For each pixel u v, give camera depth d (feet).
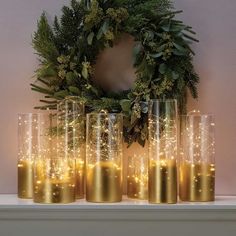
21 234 4.81
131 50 5.39
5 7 5.52
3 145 5.48
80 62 5.24
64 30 5.26
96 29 5.23
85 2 5.30
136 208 4.69
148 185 4.88
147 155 5.26
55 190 4.75
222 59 5.49
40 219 4.79
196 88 5.39
